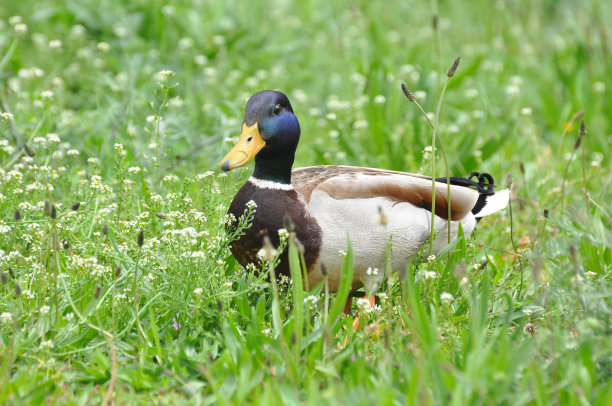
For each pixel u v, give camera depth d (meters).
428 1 19.56
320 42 16.70
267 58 15.41
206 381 6.27
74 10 15.77
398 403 5.59
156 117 9.28
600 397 5.57
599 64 14.74
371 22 15.55
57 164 9.73
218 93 13.41
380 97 11.95
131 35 15.47
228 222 7.65
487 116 13.41
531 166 11.66
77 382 6.25
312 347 6.57
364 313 6.99
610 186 10.52
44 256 7.34
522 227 9.73
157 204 8.58
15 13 16.91
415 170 11.22
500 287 7.93
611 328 6.39
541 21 18.62
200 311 7.00
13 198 8.18
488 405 5.40
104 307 6.92
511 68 16.23
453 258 7.62
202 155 11.01
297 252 6.99
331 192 7.54
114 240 7.58
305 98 13.55
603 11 18.25
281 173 7.62
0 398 5.68
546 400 5.43
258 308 7.11
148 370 6.36
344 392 5.74
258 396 5.60
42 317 6.55
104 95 12.62
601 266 8.47
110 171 10.33
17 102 11.59
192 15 16.19
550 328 6.73
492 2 18.98
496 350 6.45
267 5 19.52
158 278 7.45
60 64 13.70
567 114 13.38
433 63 15.62
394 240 7.67
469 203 8.20
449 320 6.75
